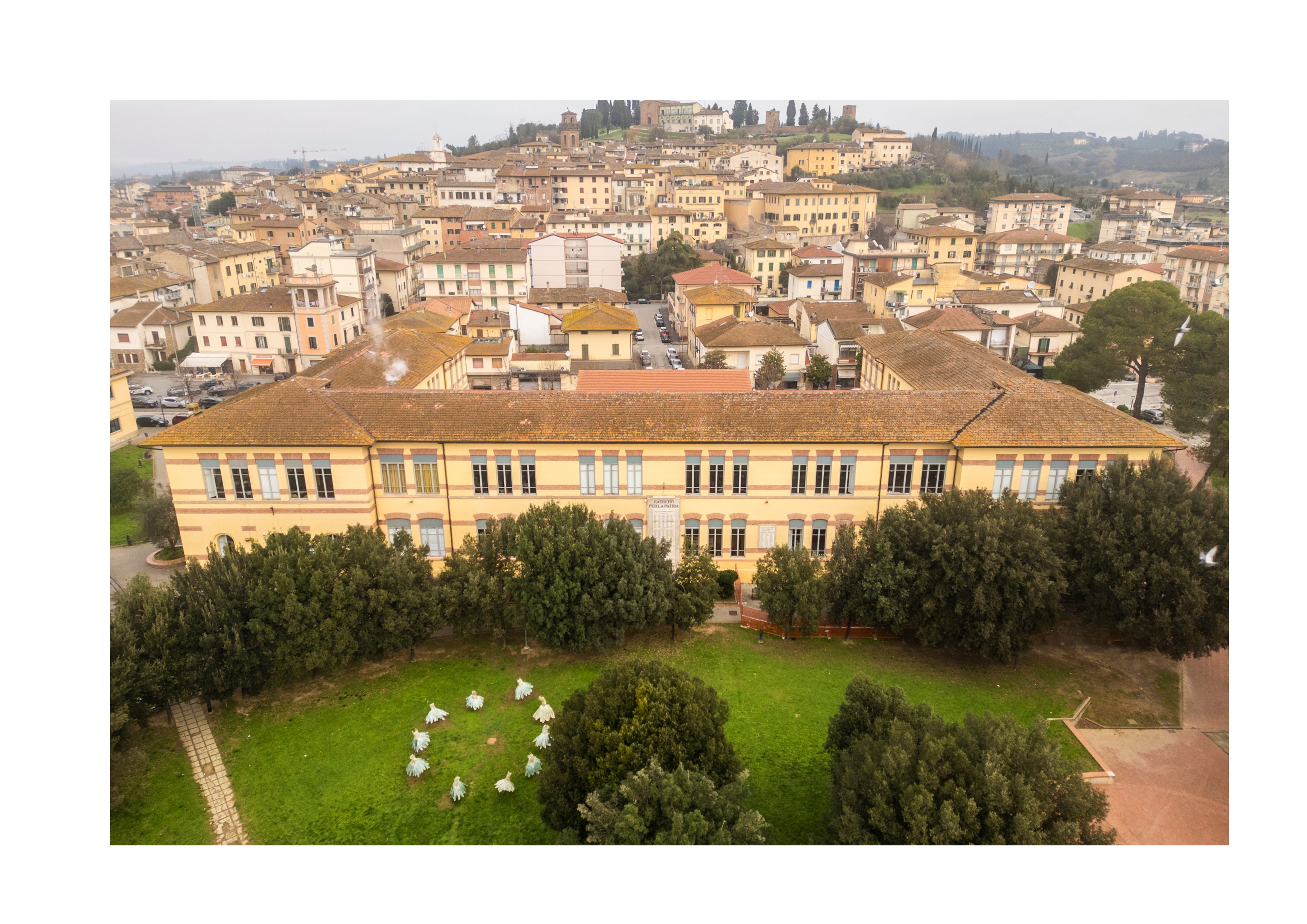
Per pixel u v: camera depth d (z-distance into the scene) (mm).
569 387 102438
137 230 184875
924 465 51969
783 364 107375
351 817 34375
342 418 51438
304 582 41438
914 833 26203
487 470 52094
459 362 84188
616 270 157875
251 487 51531
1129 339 83812
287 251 167125
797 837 33250
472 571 44938
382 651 45562
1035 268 161500
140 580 40125
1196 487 43750
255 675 40844
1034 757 27906
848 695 34062
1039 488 51188
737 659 46531
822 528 53375
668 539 53188
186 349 128750
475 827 33781
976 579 42312
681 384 68562
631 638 48844
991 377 57062
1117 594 41531
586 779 30031
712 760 30578
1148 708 42406
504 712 41438
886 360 72062
